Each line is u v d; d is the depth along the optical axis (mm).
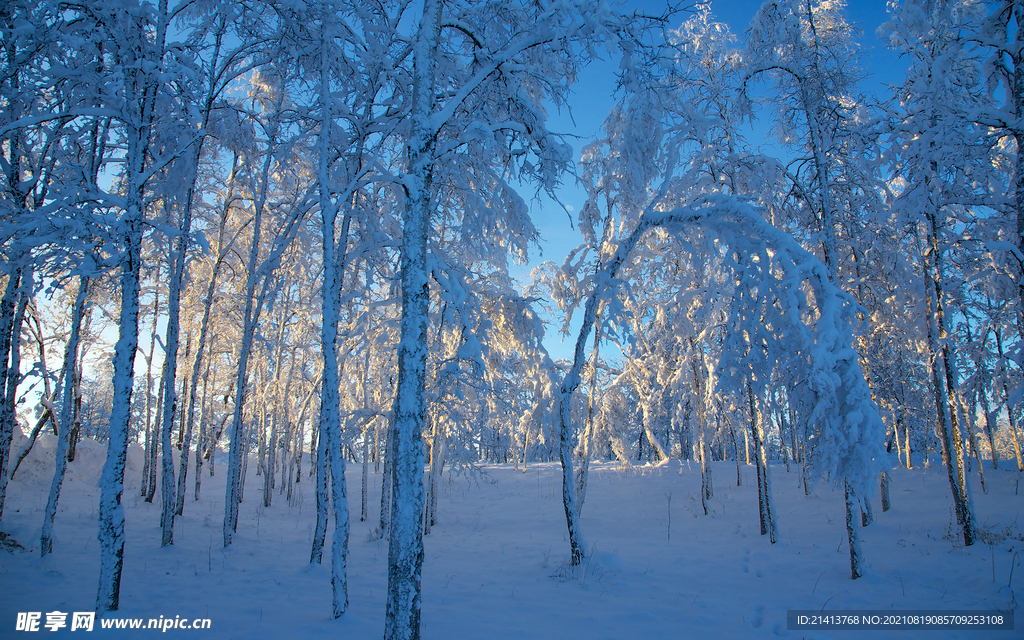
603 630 5820
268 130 11469
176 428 26047
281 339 19078
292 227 11430
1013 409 11594
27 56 7004
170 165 9094
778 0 11656
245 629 5457
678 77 7258
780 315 6402
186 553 10211
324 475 9258
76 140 8750
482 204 8508
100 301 14133
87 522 12562
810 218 13023
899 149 11578
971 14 10930
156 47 7254
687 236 7879
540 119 7055
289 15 8266
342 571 6172
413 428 4969
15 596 6691
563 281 16047
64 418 9648
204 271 17062
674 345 17750
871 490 5500
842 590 7703
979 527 11289
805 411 6270
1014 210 10344
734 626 6051
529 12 7039
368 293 11664
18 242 5574
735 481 20109
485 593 7566
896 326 14430
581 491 17047
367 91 10102
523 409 16359
